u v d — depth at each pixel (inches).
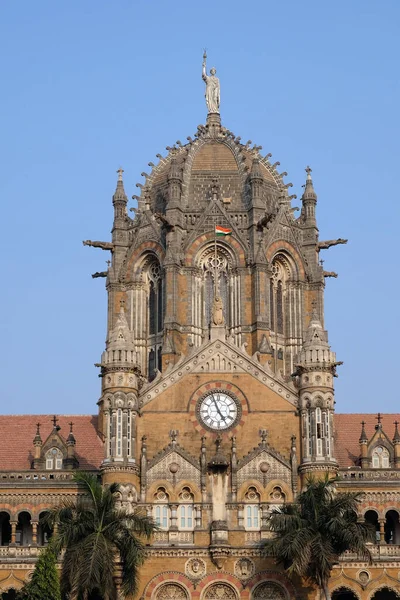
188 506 4003.4
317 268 4758.9
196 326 4574.3
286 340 4672.7
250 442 4067.4
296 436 4062.5
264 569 3905.0
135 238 4758.9
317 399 4040.4
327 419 4035.4
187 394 4116.6
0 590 3951.8
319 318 4697.3
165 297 4559.5
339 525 3506.4
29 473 4116.6
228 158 4913.9
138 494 3998.5
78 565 3316.9
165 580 3900.1
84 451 4384.8
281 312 4707.2
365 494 4030.5
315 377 4062.5
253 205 4670.3
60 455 4266.7
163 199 4830.2
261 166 4950.8
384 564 3969.0
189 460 4033.0
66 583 3393.2
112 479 3941.9
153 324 4682.6
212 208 4690.0
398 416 4613.7
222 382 4131.4
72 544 3403.1
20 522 4156.0
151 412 4092.0
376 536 4052.7
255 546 3922.2
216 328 4190.5
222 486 4010.8
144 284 4734.3
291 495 3996.1
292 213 4879.4
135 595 3873.0
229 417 4094.5
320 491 3602.4
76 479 3663.9
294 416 4089.6
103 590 3368.6
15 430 4500.5
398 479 4097.0
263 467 4023.1
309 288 4734.3
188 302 4571.9
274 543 3555.6
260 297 4527.6
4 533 4158.5
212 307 4549.7
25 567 3976.4
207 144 4987.7
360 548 3508.9
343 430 4510.3
